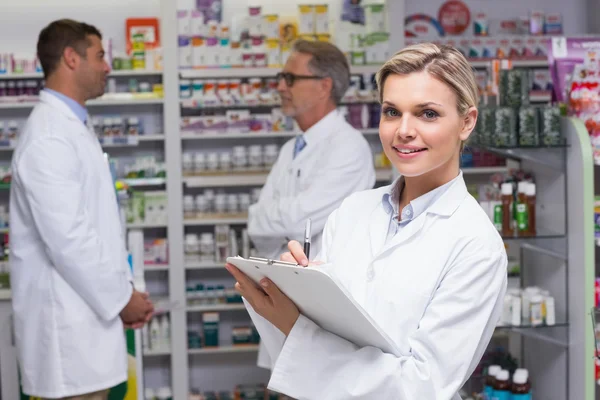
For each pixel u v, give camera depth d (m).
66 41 3.23
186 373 5.50
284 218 3.50
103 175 3.27
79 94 3.31
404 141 1.55
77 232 3.06
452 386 1.50
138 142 5.71
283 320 1.59
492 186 3.75
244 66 5.45
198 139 5.77
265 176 5.52
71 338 3.13
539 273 3.73
